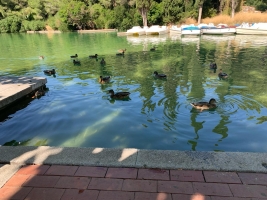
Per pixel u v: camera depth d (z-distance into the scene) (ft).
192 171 9.29
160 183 8.71
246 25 85.87
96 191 8.44
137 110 20.13
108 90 25.59
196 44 64.23
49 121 18.61
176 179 8.89
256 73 31.17
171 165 9.59
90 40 88.22
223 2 125.59
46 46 73.56
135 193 8.28
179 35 92.73
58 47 69.92
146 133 16.20
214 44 62.39
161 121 17.90
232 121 17.53
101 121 18.31
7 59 49.67
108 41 82.33
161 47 61.36
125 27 130.62
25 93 24.09
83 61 44.73
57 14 162.30
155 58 45.62
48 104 22.34
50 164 10.03
